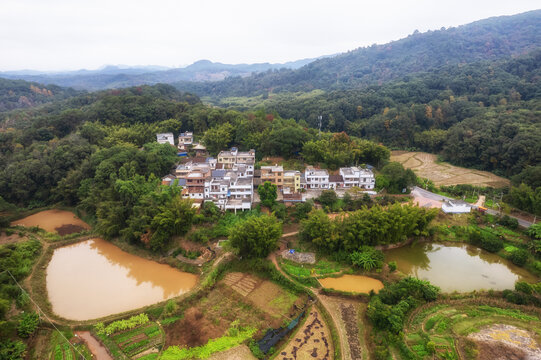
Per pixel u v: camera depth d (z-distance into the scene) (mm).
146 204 78688
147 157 100125
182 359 47344
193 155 121500
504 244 74938
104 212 83562
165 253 74375
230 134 124688
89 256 76500
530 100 154000
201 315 55688
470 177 121188
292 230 79812
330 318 53938
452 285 63125
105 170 93250
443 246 77375
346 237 69812
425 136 157750
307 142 113500
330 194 87438
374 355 46188
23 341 49438
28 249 75000
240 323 54125
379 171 108125
